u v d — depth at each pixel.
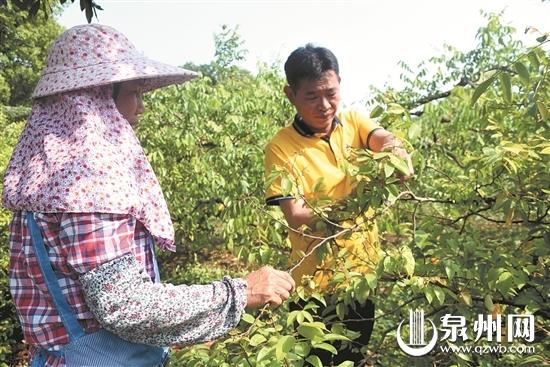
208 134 5.92
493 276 1.75
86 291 1.22
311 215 2.02
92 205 1.21
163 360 1.50
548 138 2.06
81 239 1.21
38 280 1.30
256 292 1.41
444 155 3.80
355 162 1.93
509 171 1.91
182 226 6.58
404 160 1.78
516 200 1.91
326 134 2.21
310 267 2.05
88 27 1.41
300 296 1.74
